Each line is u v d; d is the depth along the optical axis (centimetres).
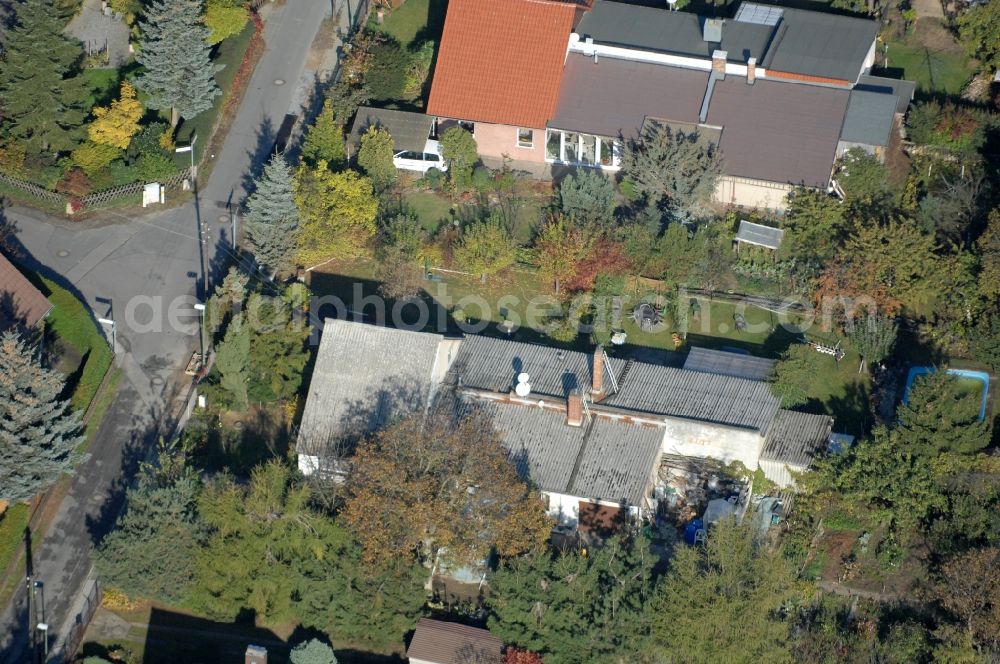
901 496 7412
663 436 7506
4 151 8688
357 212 8425
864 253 8244
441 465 7075
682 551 6956
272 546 7125
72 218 8719
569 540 7462
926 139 9038
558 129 8919
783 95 8962
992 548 7256
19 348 7231
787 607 7356
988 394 8094
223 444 7769
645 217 8588
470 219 8806
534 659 6881
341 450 7388
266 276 8412
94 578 7262
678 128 8881
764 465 7581
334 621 7169
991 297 8206
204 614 7250
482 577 7369
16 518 7275
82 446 7681
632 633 6894
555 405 7588
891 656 7231
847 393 8069
